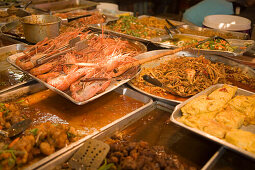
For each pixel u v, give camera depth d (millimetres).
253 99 629
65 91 701
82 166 478
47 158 484
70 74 684
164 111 686
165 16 2137
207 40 982
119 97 750
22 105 696
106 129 575
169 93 752
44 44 914
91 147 498
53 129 537
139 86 783
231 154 523
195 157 534
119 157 490
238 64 914
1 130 563
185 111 591
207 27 1479
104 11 1839
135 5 2750
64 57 753
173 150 553
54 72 725
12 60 825
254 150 463
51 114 663
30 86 754
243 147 475
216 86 713
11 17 1560
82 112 675
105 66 729
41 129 545
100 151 487
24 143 491
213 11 1771
